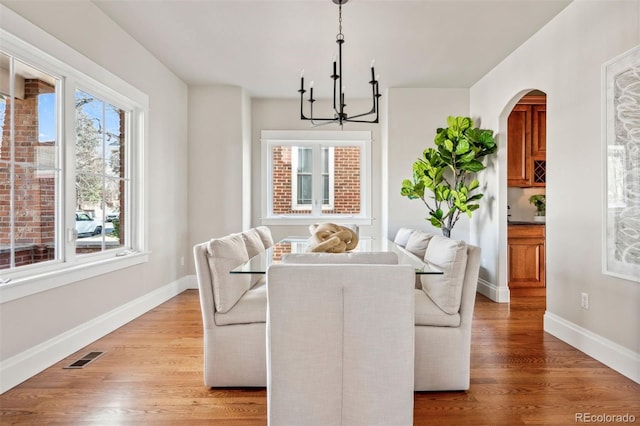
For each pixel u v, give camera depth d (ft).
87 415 5.74
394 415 4.76
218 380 6.57
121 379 6.95
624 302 7.22
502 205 12.77
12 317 6.61
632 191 6.99
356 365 4.75
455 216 15.01
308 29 10.09
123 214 10.73
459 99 15.10
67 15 8.04
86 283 8.63
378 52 11.61
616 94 7.36
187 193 14.94
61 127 8.02
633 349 7.01
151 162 11.91
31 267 7.23
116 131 10.34
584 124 8.38
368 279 4.71
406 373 4.76
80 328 8.41
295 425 4.77
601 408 5.99
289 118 16.81
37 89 7.42
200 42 10.98
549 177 9.77
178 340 9.00
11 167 6.88
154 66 12.09
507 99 11.99
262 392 6.52
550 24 9.63
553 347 8.65
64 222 8.05
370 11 9.11
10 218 6.86
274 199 17.19
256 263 6.86
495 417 5.74
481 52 11.58
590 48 8.15
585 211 8.36
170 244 13.35
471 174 14.83
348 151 17.25
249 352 6.57
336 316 4.75
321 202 17.20
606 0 7.66
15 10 6.72
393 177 15.16
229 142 15.05
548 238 9.82
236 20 9.63
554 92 9.49
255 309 6.66
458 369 6.43
